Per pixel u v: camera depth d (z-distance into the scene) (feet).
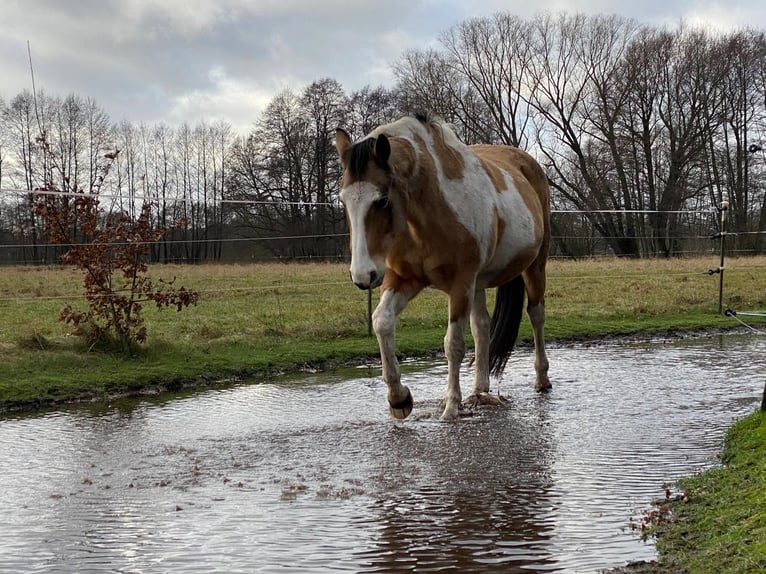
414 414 19.16
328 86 143.74
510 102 120.16
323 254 112.68
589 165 119.34
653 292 50.14
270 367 27.22
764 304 45.50
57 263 76.69
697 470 13.61
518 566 9.63
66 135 141.28
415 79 116.88
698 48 117.91
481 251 18.63
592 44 116.57
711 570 8.74
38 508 12.37
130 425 18.84
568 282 56.85
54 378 23.77
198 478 13.91
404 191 16.65
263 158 145.38
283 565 9.84
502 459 14.73
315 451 15.69
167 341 29.35
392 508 11.99
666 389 21.93
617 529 10.78
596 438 16.24
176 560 10.06
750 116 124.47
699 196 125.18
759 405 19.20
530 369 26.40
